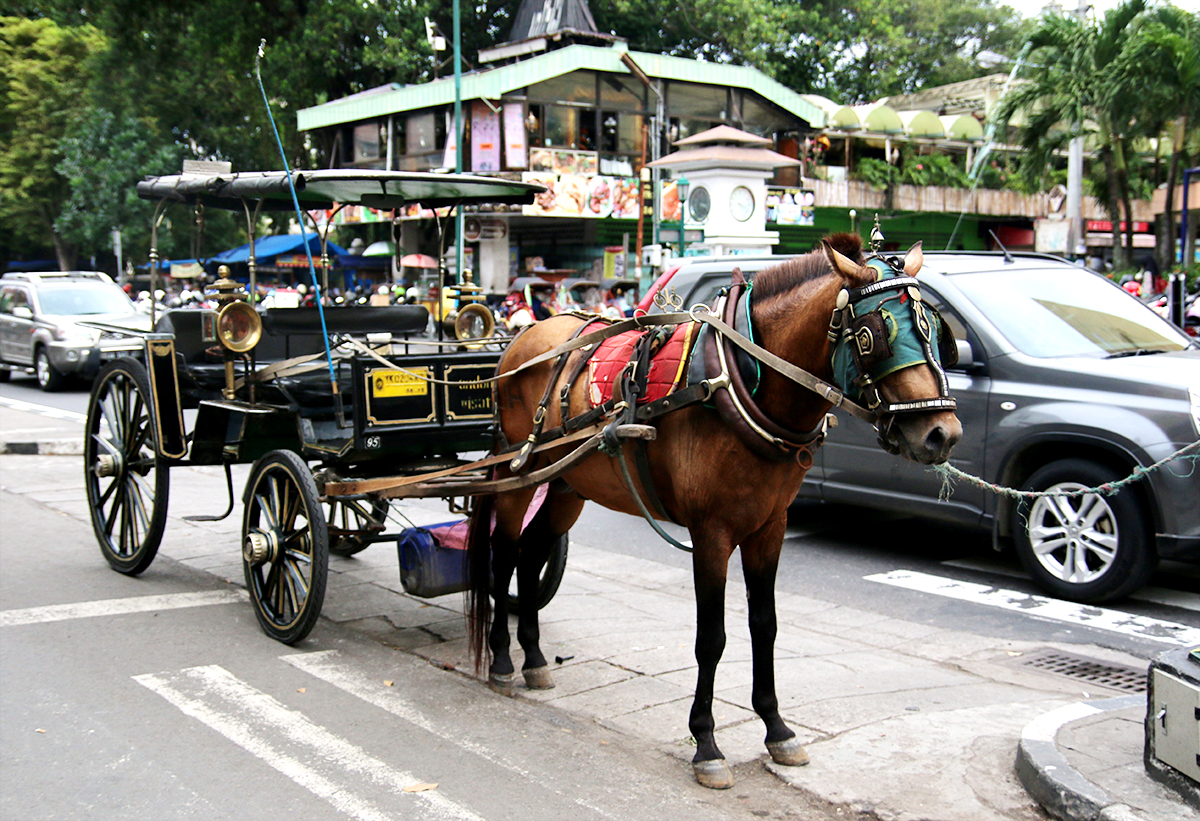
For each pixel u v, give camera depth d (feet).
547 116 82.33
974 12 131.64
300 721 14.97
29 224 128.26
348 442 19.49
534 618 16.89
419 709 15.53
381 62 87.15
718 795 12.66
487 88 78.54
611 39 90.27
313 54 86.94
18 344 63.36
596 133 84.28
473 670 17.44
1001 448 22.27
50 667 17.06
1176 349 24.09
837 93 117.08
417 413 18.94
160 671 16.97
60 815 12.10
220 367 22.31
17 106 117.08
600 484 15.49
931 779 12.76
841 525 28.96
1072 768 12.00
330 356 18.99
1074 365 21.72
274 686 16.38
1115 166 61.11
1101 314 24.54
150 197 22.11
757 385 12.71
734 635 19.42
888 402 11.25
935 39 132.36
